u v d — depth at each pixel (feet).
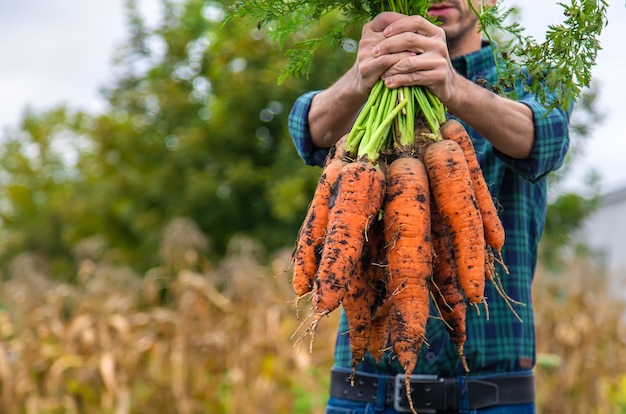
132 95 61.62
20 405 22.49
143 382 22.56
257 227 50.06
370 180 7.48
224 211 50.24
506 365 9.17
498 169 9.37
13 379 22.30
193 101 56.65
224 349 22.67
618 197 59.47
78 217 60.23
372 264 7.77
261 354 22.48
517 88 9.53
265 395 21.93
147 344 22.61
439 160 7.72
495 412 9.07
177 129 55.72
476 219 7.65
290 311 23.90
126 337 22.43
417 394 9.16
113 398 22.18
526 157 8.85
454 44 9.59
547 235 41.60
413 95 7.90
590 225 61.52
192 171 51.72
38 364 22.49
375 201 7.48
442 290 7.83
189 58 57.11
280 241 47.85
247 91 49.21
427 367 9.18
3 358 22.36
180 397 21.83
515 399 9.14
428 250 7.52
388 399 9.30
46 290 25.20
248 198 51.16
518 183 9.46
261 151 51.85
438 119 8.03
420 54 7.80
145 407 22.43
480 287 7.58
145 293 25.95
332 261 7.29
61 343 22.99
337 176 7.74
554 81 7.89
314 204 7.86
